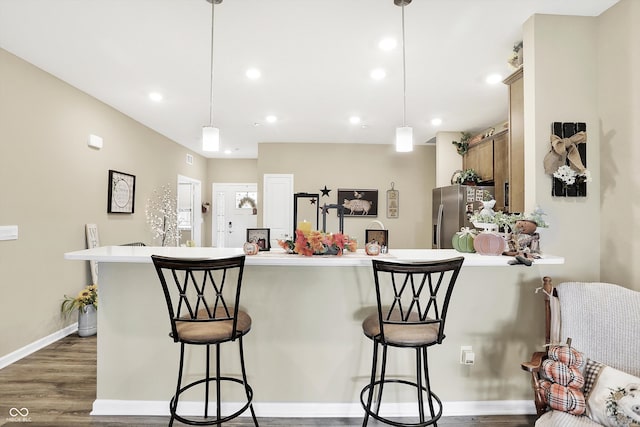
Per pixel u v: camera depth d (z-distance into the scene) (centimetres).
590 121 220
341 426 204
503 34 243
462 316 215
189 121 469
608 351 162
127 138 444
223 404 212
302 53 271
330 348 215
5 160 272
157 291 211
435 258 201
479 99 375
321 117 446
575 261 219
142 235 484
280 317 214
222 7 211
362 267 214
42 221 307
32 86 295
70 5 211
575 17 221
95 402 212
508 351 217
